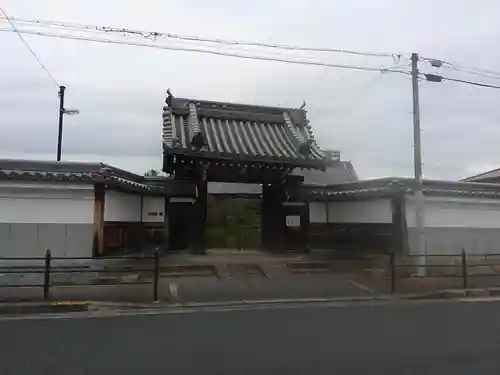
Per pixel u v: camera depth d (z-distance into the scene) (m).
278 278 15.78
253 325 9.88
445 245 19.84
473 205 20.70
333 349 7.94
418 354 7.62
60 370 6.75
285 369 6.83
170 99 21.50
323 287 14.69
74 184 15.90
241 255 19.72
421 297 13.95
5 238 15.52
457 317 10.91
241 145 19.73
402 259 18.62
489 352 7.75
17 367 6.88
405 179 19.09
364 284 15.27
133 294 13.16
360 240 21.52
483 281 16.41
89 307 11.69
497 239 21.14
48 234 15.81
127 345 8.16
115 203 17.77
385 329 9.55
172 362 7.15
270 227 20.80
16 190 15.57
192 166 19.53
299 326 9.80
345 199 22.03
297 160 18.95
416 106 16.80
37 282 14.15
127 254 18.62
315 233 23.59
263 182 20.52
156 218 21.16
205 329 9.48
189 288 14.08
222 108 22.38
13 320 10.32
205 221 19.69
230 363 7.11
